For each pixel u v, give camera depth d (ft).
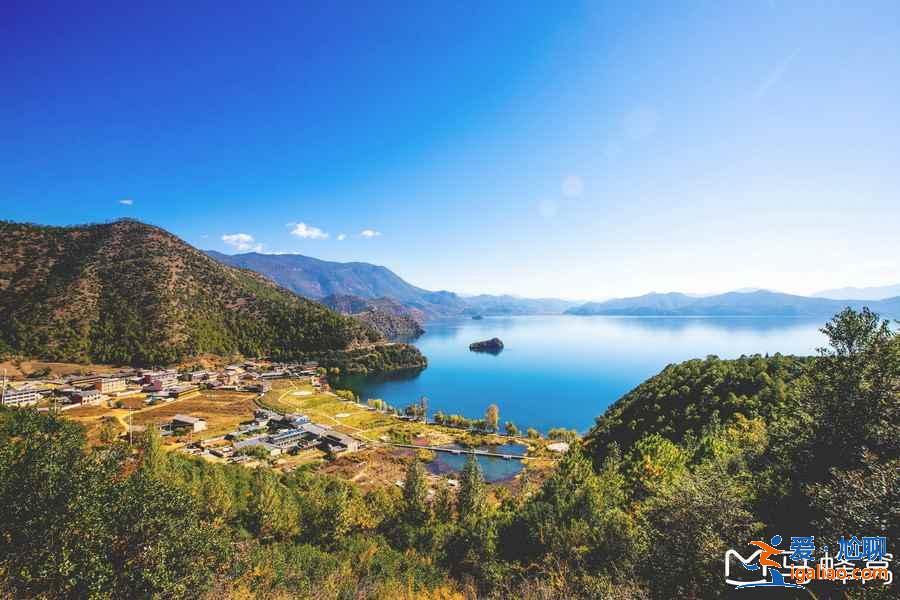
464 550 146.10
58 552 61.57
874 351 81.87
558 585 103.14
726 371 238.07
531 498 187.73
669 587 79.92
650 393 261.44
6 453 68.74
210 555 81.71
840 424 82.28
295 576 110.22
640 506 132.87
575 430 471.62
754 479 98.22
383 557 137.80
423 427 450.71
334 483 228.43
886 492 59.41
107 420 379.76
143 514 72.38
